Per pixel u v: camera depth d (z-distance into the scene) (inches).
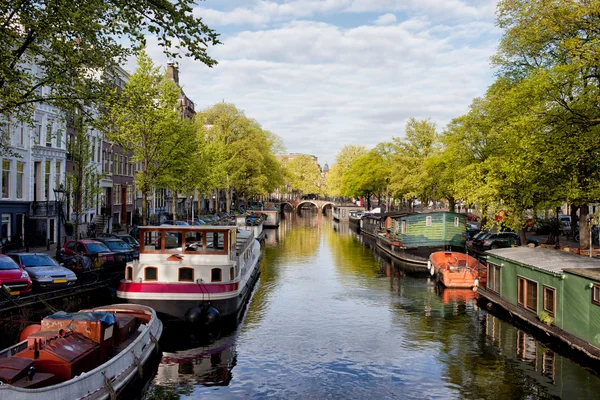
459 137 1353.3
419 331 746.8
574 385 527.8
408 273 1289.4
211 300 736.3
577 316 585.3
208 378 563.5
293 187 5162.4
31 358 417.1
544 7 810.8
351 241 2176.4
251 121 2755.9
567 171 875.4
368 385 543.8
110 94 672.4
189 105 2957.7
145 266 757.9
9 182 1188.5
